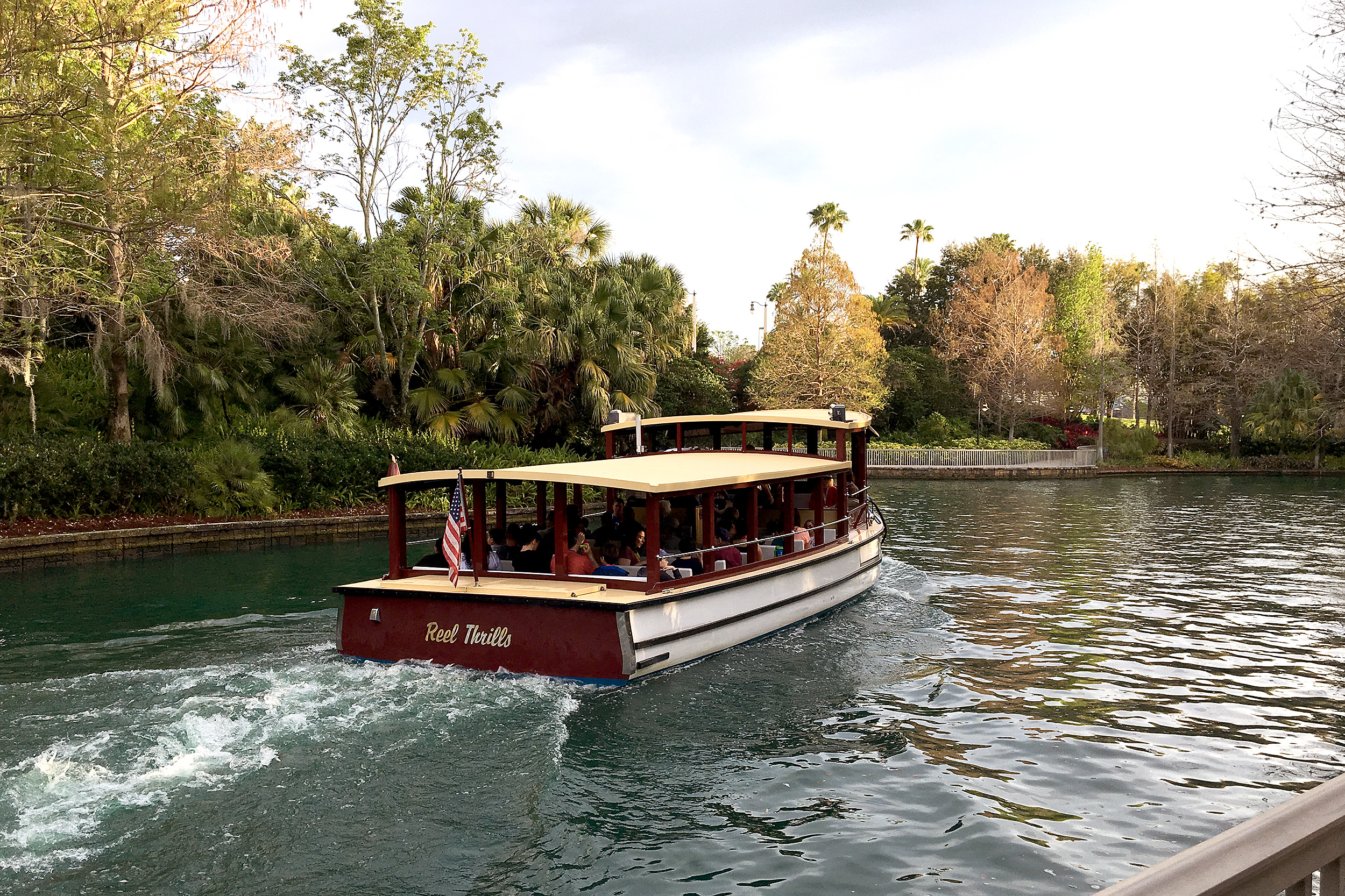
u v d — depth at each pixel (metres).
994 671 10.33
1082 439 55.72
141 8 16.08
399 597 9.94
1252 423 52.59
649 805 6.65
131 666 9.91
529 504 23.42
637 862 5.79
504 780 6.98
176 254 21.77
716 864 5.77
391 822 6.27
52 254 17.94
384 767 7.17
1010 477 44.91
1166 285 54.59
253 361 27.14
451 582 9.88
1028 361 52.94
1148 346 55.25
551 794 6.73
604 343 30.34
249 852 5.80
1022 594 14.99
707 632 10.49
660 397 39.97
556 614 9.39
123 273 20.08
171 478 20.59
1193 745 7.99
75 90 15.96
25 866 5.57
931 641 11.68
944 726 8.45
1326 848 2.01
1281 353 16.61
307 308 26.12
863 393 47.34
